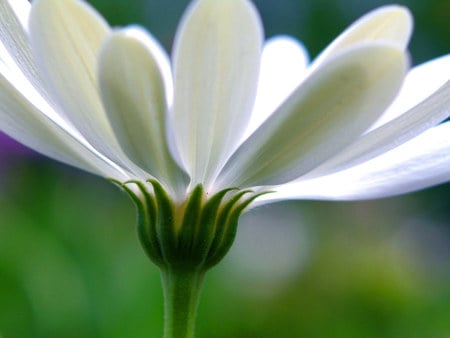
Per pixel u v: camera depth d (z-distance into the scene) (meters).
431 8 0.57
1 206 0.34
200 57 0.16
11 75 0.17
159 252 0.17
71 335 0.31
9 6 0.16
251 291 0.35
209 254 0.17
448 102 0.17
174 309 0.17
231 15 0.15
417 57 0.57
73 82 0.16
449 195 0.49
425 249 0.40
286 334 0.34
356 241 0.38
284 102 0.16
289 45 0.21
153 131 0.16
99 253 0.34
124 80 0.15
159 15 0.52
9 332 0.31
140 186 0.17
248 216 0.38
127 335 0.30
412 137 0.17
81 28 0.16
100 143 0.17
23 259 0.32
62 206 0.36
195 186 0.17
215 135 0.16
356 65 0.15
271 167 0.16
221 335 0.32
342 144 0.16
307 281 0.35
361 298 0.34
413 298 0.33
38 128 0.17
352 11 0.55
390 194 0.18
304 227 0.40
